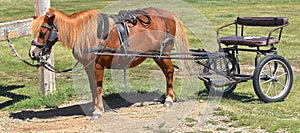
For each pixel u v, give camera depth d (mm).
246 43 9234
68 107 9445
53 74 10219
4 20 22734
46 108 9469
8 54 14930
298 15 23125
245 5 27469
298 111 8906
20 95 10500
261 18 9734
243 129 7918
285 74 9680
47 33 8047
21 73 12664
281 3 28281
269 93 9961
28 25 9727
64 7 27672
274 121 8258
